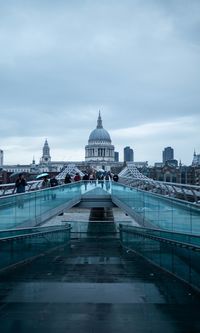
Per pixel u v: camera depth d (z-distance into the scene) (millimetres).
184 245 13172
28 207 20453
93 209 50750
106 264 18188
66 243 28172
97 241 30719
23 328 9258
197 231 13812
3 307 10875
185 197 20156
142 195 22844
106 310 10617
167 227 17500
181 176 157625
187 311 10500
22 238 17688
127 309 10656
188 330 9141
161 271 16141
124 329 9188
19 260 17406
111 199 37094
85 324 9531
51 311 10516
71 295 12141
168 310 10625
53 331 9062
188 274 12945
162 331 9070
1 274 15297
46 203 24219
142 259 19906
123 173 101500
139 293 12352
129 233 24422
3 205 16703
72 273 15859
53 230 23812
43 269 16703
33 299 11664
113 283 13844
